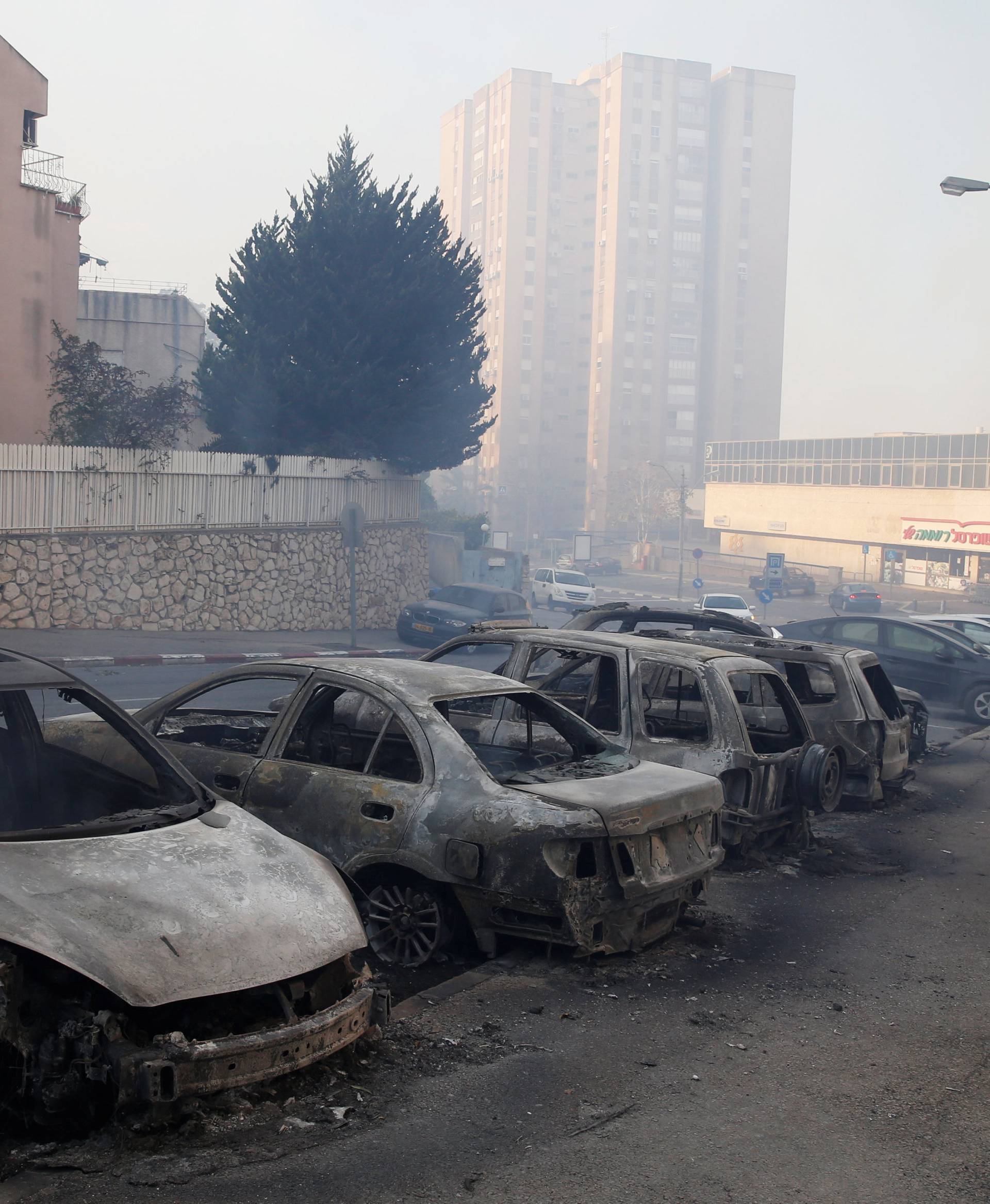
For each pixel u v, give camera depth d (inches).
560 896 196.7
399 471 1257.4
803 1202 132.5
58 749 198.8
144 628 943.0
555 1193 130.6
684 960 225.3
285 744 236.8
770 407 5649.6
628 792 212.2
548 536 5393.7
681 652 313.3
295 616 1099.9
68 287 1041.5
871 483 3383.4
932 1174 141.6
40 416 1025.5
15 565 845.2
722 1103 159.8
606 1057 174.2
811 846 336.8
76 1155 130.0
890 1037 191.5
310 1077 153.9
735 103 5502.0
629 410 5408.5
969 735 634.2
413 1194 128.0
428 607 1083.9
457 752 214.4
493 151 5841.5
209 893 149.3
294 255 1127.0
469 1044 175.5
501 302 5674.2
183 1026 142.5
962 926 265.4
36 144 1023.0
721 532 4141.2
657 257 5408.5
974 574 2979.8
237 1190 125.5
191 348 1440.7
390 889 218.5
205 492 1000.9
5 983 130.9
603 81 5482.3
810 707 393.1
